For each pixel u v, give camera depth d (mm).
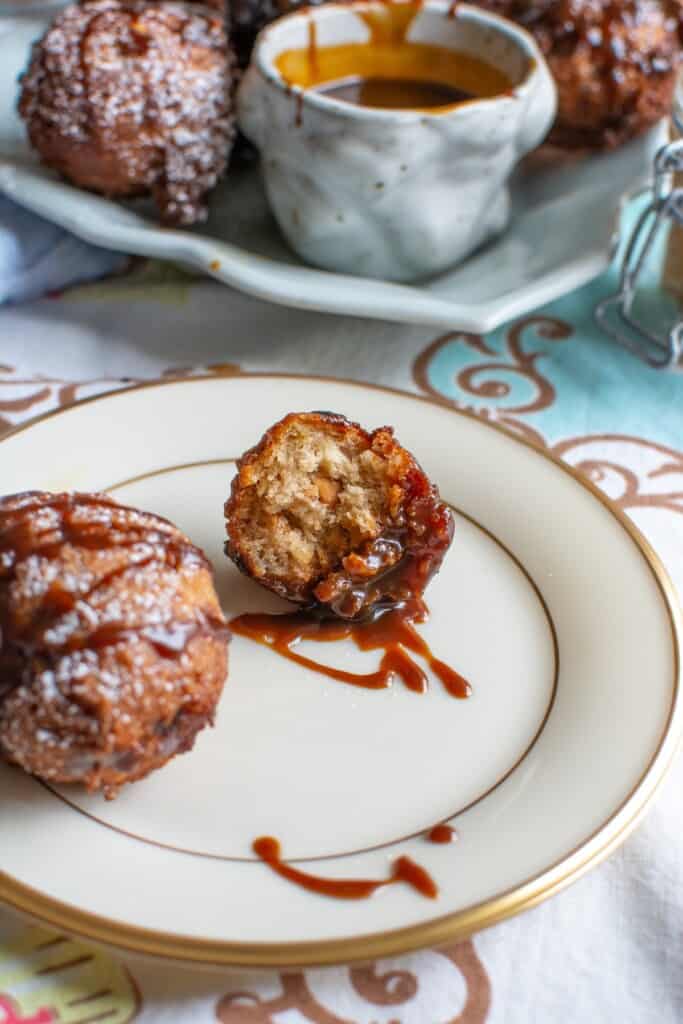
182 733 327
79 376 467
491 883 315
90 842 322
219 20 501
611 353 487
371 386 430
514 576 387
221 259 460
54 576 324
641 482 438
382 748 347
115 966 313
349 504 379
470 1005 314
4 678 319
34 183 482
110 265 502
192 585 335
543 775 340
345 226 469
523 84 465
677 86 481
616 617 373
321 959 301
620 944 325
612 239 475
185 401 423
